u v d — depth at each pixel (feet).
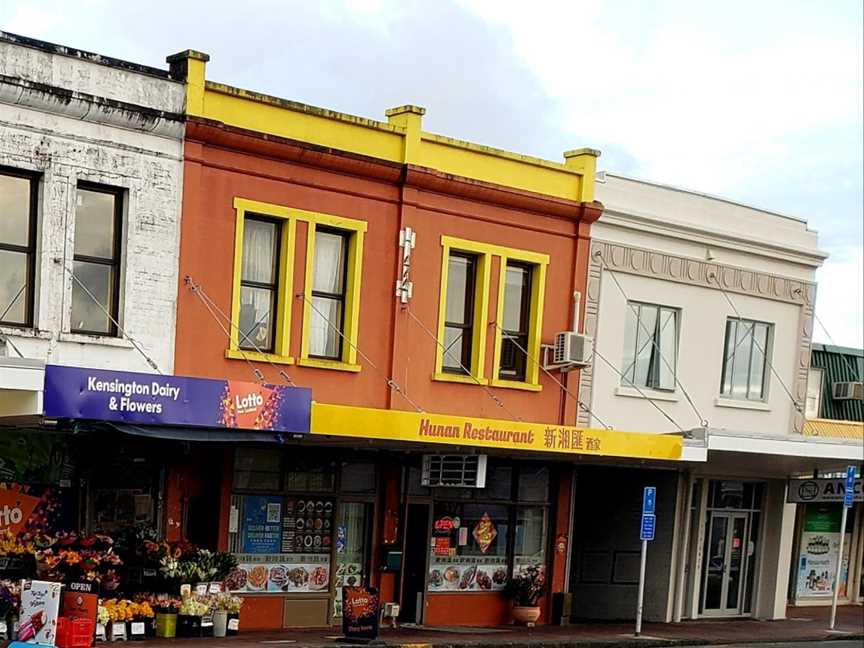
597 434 67.00
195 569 57.67
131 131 56.75
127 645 53.47
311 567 65.57
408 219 66.74
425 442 60.49
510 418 71.41
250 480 63.16
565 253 74.33
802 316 87.56
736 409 83.56
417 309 67.31
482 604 72.95
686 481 81.35
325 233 64.59
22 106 53.36
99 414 49.21
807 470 83.82
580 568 83.66
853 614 93.81
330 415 56.70
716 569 84.38
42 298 53.83
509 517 74.54
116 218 56.95
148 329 57.26
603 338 76.13
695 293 81.05
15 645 46.60
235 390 53.52
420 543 70.49
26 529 56.03
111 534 58.29
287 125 62.23
